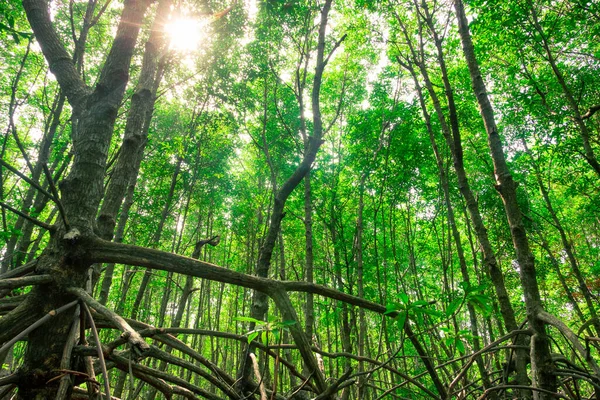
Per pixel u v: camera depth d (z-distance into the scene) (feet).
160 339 7.20
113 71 6.59
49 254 5.36
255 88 35.22
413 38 26.66
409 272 38.63
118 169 7.82
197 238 52.01
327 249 39.32
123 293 25.70
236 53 29.89
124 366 6.80
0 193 13.05
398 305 6.24
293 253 50.29
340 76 35.53
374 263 31.63
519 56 25.58
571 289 38.04
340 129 40.22
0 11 11.80
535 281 8.73
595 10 20.77
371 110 31.04
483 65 28.60
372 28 26.61
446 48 25.50
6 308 5.97
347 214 36.50
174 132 43.27
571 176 30.09
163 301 34.86
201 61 27.76
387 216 37.70
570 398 9.18
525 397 10.35
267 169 40.98
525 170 34.24
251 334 5.68
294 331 5.70
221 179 40.50
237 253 52.06
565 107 26.14
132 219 32.40
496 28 22.74
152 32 9.59
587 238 49.49
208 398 7.68
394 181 29.86
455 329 12.57
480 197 31.91
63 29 25.99
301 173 9.90
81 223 5.56
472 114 29.04
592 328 30.37
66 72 7.10
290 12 11.69
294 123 38.37
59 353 5.01
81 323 5.27
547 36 22.77
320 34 11.46
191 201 43.91
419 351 8.51
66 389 4.68
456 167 14.19
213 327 60.59
